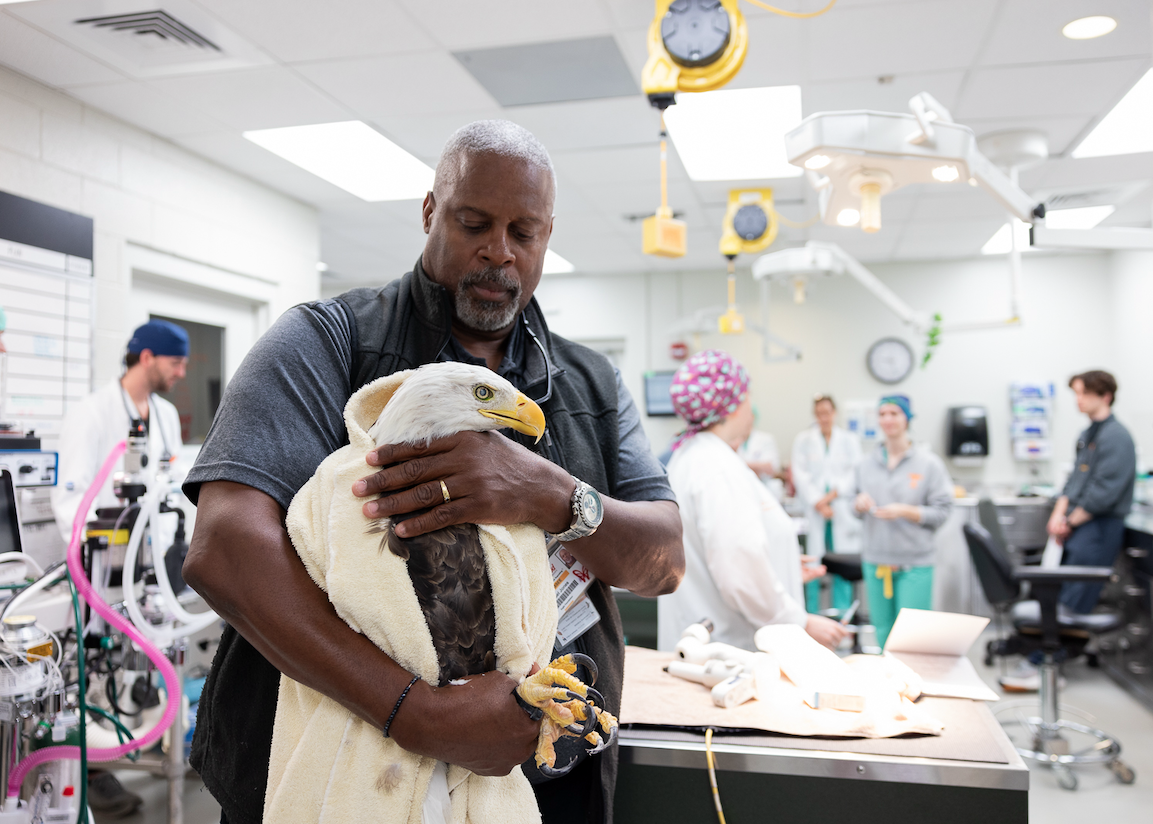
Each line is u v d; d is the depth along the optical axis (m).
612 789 0.94
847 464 5.02
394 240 4.97
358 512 0.64
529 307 1.01
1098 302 5.42
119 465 2.55
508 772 0.62
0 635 1.39
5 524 1.84
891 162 1.56
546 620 0.70
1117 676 3.67
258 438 0.70
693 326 5.64
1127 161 3.55
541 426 0.70
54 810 1.44
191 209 3.43
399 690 0.60
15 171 2.66
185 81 2.73
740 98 2.91
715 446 1.70
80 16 2.30
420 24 2.36
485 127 0.84
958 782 1.00
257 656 0.77
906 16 2.31
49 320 2.75
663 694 1.25
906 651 1.46
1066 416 5.46
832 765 1.04
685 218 4.53
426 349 0.88
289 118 3.07
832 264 3.74
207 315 3.76
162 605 1.76
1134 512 3.99
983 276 5.64
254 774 0.74
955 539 4.45
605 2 2.24
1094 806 2.42
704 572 1.67
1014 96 2.88
